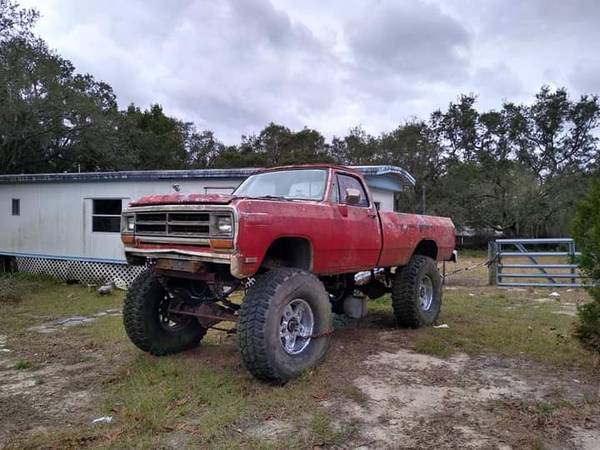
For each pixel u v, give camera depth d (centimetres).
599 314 448
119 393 382
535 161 3219
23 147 1814
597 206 454
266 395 364
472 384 396
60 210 1209
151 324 474
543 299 861
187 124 3812
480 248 3014
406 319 596
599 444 291
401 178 1243
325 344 433
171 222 401
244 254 362
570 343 514
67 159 2103
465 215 2905
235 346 521
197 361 461
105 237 1145
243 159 3562
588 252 449
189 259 398
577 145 3186
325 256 453
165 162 3098
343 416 330
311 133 3622
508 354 484
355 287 604
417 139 3066
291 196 488
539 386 392
